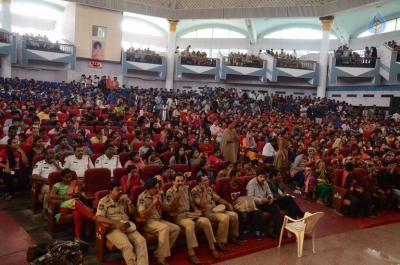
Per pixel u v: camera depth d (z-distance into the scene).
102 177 5.80
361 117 18.48
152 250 5.01
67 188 5.16
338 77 22.73
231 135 9.52
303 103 20.83
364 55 21.59
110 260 4.63
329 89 23.52
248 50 27.41
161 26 27.77
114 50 23.25
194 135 11.41
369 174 7.63
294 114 19.33
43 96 15.83
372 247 5.87
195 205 5.40
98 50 22.70
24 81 17.98
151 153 7.22
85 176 5.64
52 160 6.00
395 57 19.14
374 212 7.54
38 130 7.43
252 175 6.59
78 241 3.24
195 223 5.13
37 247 3.06
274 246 5.58
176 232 4.78
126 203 4.74
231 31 27.75
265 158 9.74
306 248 5.65
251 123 13.84
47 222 5.52
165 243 4.59
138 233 4.51
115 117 10.91
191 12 23.41
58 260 2.95
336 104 20.50
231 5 22.52
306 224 5.35
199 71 24.44
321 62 22.44
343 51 21.75
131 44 27.39
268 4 21.72
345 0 19.19
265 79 23.84
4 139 7.28
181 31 28.08
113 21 22.98
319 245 5.82
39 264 2.87
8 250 4.60
